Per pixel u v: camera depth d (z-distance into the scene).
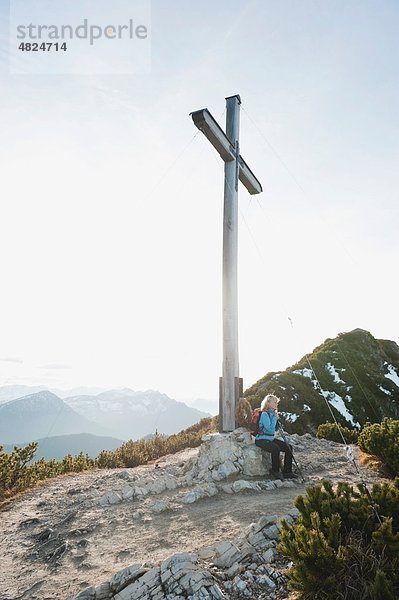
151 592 3.78
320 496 4.09
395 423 8.41
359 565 3.41
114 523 6.30
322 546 3.36
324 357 39.81
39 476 10.20
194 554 4.34
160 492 7.81
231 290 10.09
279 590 3.63
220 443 8.81
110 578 4.36
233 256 10.30
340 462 9.00
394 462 7.41
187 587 3.69
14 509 7.43
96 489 8.41
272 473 7.98
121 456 12.75
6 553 5.62
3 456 8.90
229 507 6.29
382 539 3.47
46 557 5.39
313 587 3.36
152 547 5.20
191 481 8.09
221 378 9.75
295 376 32.91
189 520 5.97
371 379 36.81
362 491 4.21
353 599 3.21
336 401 31.16
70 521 6.62
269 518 4.88
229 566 4.11
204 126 9.44
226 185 10.70
